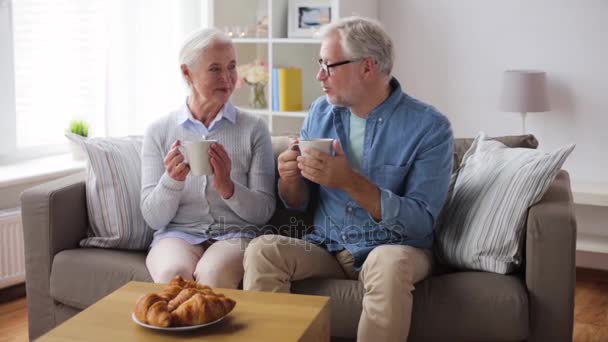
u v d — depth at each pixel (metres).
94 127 4.31
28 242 2.70
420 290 2.34
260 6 4.42
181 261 2.48
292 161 2.54
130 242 2.74
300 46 4.48
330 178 2.33
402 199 2.39
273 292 2.24
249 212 2.59
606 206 3.97
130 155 2.84
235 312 1.91
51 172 3.68
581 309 3.47
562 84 4.02
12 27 3.86
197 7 4.52
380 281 2.22
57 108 4.15
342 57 2.46
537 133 4.11
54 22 4.08
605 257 4.05
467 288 2.31
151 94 4.34
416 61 4.36
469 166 2.71
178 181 2.54
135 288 2.10
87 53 4.23
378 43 2.46
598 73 3.93
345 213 2.54
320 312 1.93
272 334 1.77
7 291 3.63
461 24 4.21
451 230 2.54
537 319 2.32
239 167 2.70
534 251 2.30
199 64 2.64
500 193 2.46
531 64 4.08
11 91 3.89
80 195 2.78
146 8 4.25
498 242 2.40
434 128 2.47
